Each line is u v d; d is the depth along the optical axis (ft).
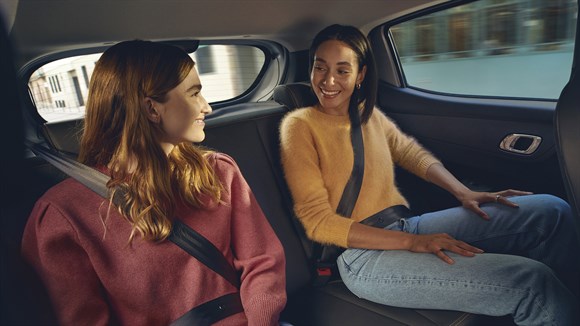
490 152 6.01
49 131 3.62
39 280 1.98
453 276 3.78
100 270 2.90
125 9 4.28
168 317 3.13
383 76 7.07
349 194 4.68
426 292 3.86
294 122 4.73
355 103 4.86
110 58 2.91
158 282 3.04
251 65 6.63
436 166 5.30
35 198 3.19
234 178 3.65
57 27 4.14
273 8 5.33
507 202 4.56
